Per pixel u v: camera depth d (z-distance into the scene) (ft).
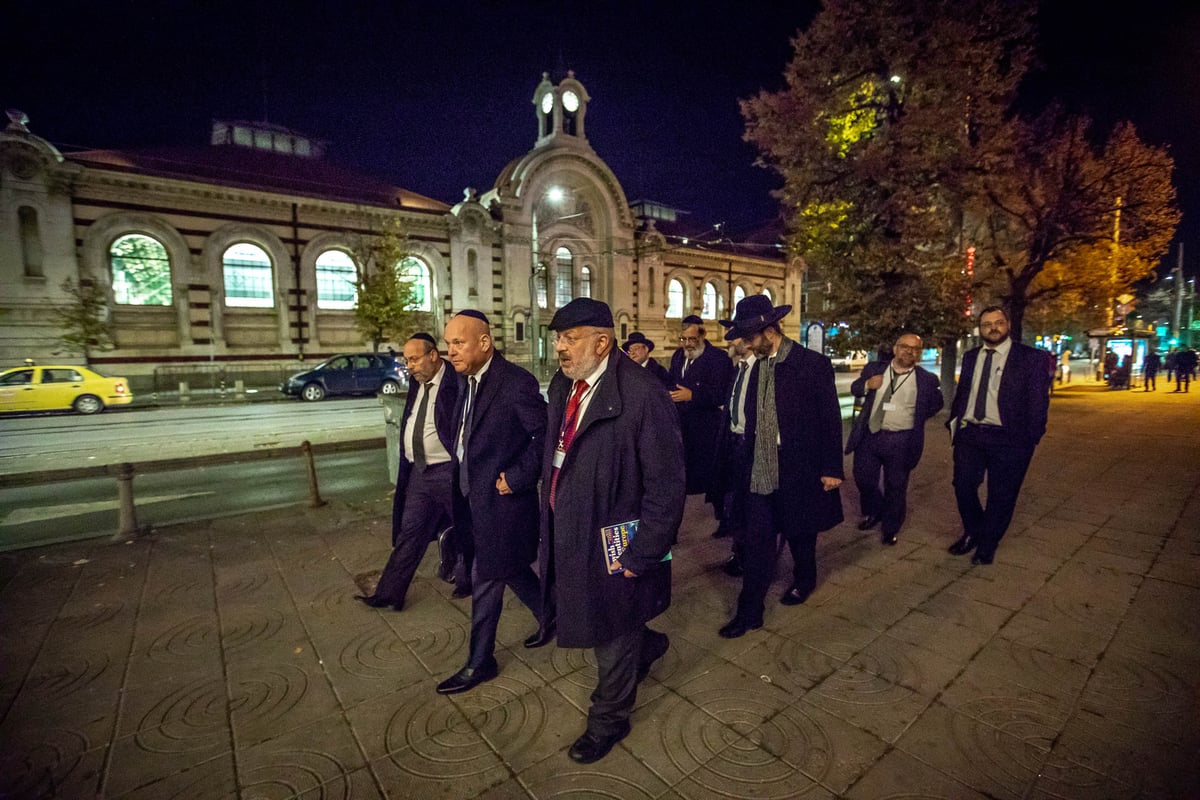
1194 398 58.59
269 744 8.48
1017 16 34.04
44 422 49.88
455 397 12.03
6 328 66.95
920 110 33.88
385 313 81.15
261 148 106.22
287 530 17.99
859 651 10.71
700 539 17.16
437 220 95.20
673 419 7.82
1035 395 13.91
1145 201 41.47
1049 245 42.37
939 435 36.14
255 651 11.03
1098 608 12.23
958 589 13.32
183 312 77.00
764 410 11.60
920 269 35.88
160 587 13.87
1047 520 18.19
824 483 11.75
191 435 41.47
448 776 7.81
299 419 50.75
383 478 27.30
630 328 118.52
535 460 9.59
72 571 14.79
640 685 9.77
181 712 9.21
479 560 9.64
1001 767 7.75
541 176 105.40
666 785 7.56
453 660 10.68
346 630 11.83
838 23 34.86
